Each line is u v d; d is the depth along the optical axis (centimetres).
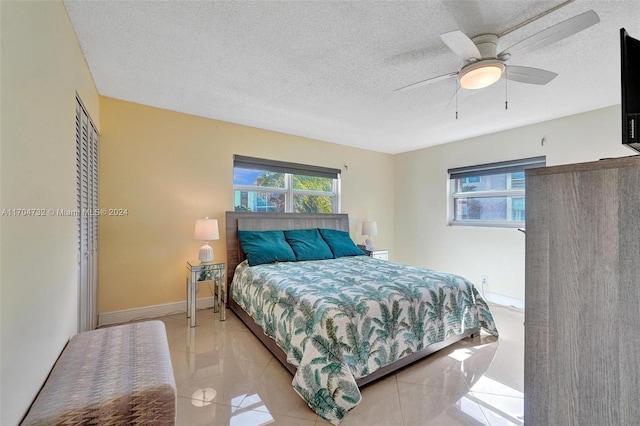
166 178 312
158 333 154
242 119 342
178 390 182
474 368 212
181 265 321
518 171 362
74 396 99
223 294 314
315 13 161
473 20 165
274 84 249
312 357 168
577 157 312
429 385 190
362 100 282
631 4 151
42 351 111
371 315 187
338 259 354
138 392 102
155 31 177
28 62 102
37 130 110
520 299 353
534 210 103
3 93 83
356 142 445
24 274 96
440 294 229
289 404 169
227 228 345
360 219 481
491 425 154
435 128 370
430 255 462
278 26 172
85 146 215
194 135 329
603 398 87
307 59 209
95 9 157
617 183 85
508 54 171
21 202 95
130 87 258
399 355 197
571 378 94
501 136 378
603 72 224
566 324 95
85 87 210
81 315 203
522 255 353
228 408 165
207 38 185
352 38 183
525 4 152
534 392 102
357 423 155
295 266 302
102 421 96
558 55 201
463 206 430
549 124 334
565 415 95
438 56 204
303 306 191
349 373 162
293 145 407
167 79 242
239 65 218
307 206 431
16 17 93
